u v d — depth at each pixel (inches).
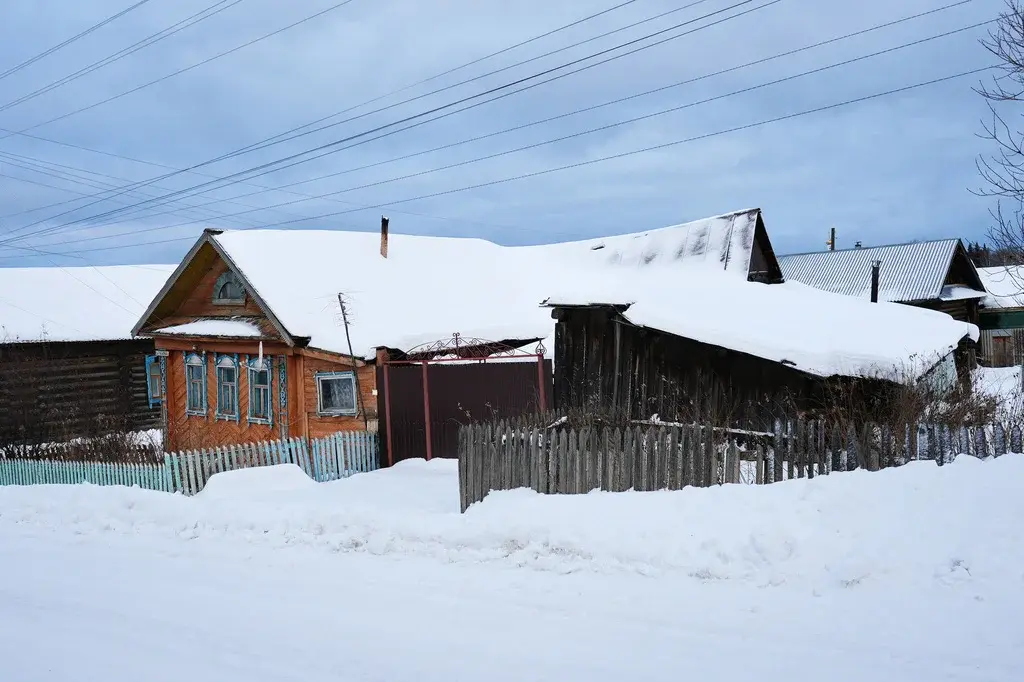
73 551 349.1
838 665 194.7
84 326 999.6
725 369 539.2
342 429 703.1
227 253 765.3
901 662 193.8
